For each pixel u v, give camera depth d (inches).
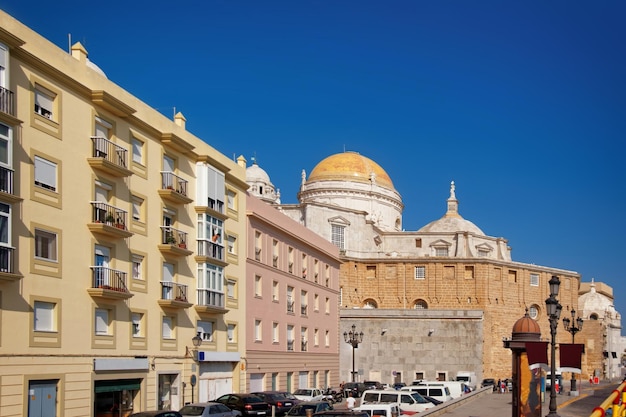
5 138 1071.0
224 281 1777.8
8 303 1073.5
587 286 5649.6
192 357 1614.2
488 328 3659.0
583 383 3636.8
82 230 1256.2
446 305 3693.4
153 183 1498.5
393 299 3740.2
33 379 1119.6
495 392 2608.3
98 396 1286.9
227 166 1866.4
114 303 1337.4
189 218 1641.2
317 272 2556.6
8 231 1068.5
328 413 992.9
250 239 1973.4
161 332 1502.2
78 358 1229.1
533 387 1034.1
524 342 1040.8
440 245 4050.2
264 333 2041.1
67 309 1206.9
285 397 1620.3
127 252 1387.8
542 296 4005.9
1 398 1053.8
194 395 1612.9
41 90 1176.2
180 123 1674.5
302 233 2420.0
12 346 1078.4
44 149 1167.6
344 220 3740.2
